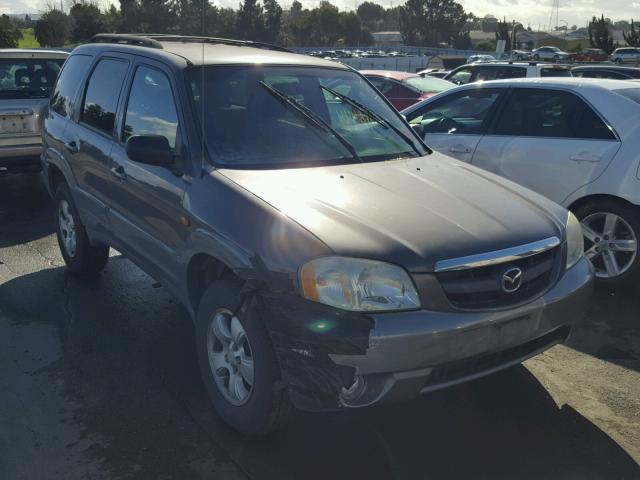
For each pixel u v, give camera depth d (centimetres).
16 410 360
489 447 331
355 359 280
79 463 316
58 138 535
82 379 393
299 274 290
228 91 399
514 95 592
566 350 435
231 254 318
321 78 450
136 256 432
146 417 354
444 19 11906
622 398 377
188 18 7419
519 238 317
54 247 652
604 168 517
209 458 320
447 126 641
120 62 469
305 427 346
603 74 1396
